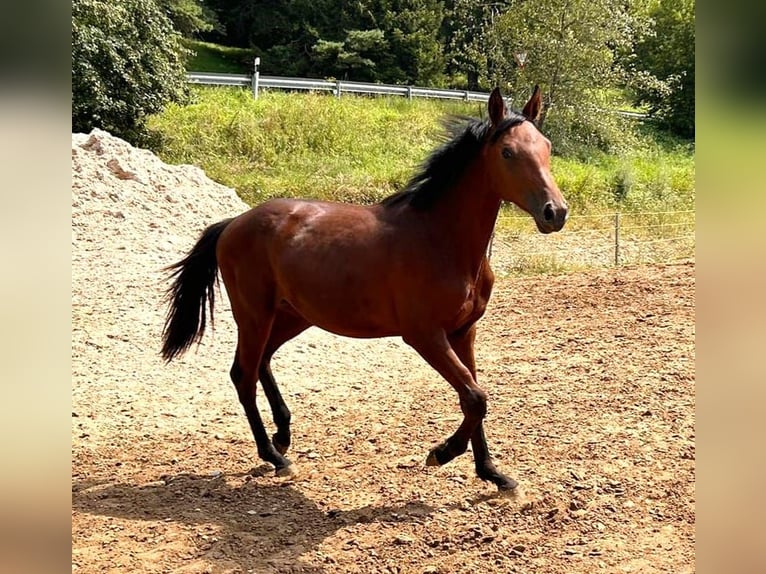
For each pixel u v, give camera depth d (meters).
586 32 24.81
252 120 21.73
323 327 5.08
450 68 37.16
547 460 5.48
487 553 4.19
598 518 4.60
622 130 26.97
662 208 20.92
